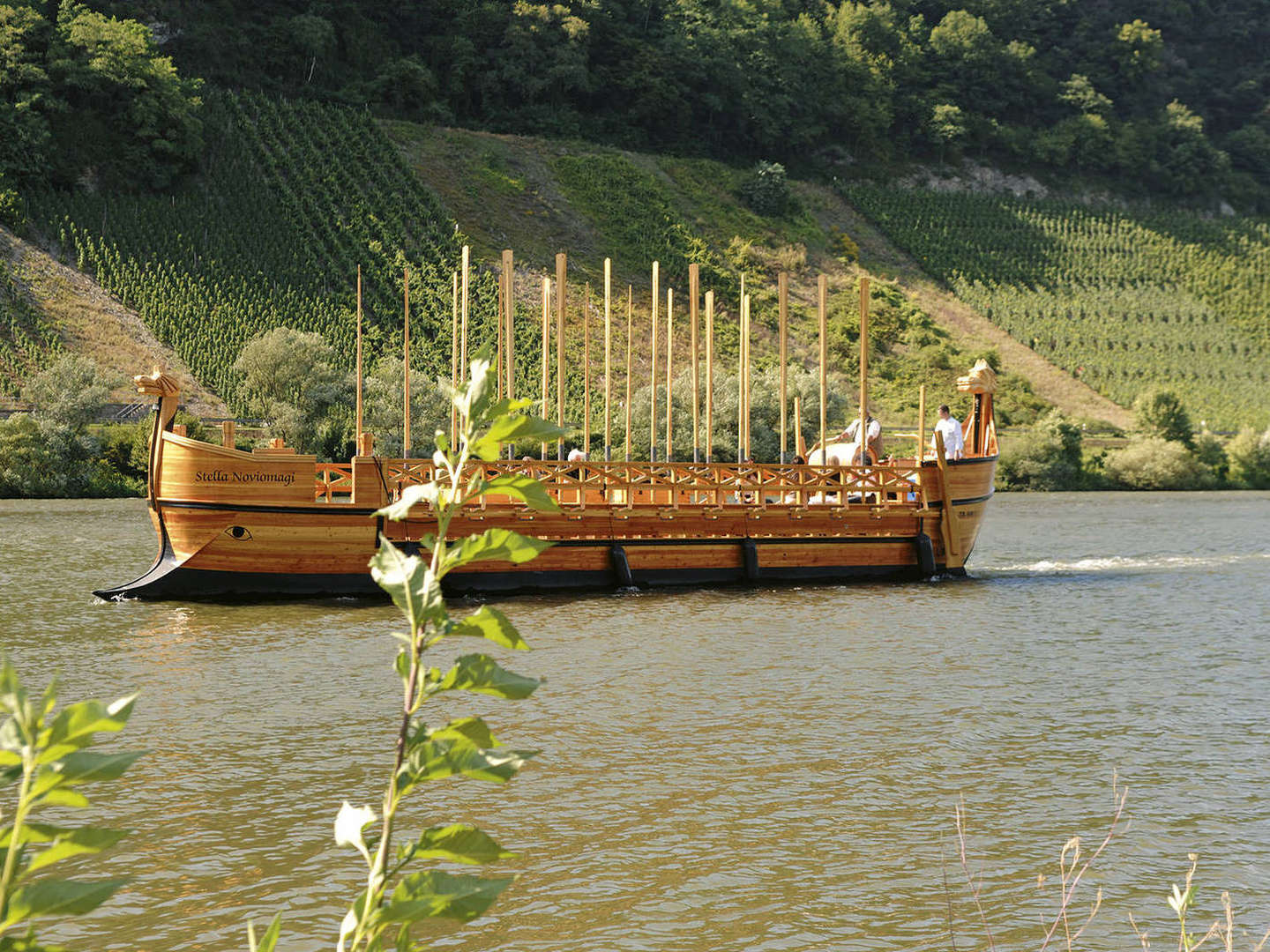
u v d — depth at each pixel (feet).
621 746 71.72
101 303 437.17
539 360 447.42
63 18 574.15
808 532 148.56
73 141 520.83
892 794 63.10
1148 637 113.50
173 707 80.18
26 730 10.24
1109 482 466.70
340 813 14.08
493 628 13.70
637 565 141.69
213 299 460.55
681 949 44.68
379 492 129.49
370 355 452.76
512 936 45.75
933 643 107.96
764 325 574.15
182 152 538.47
